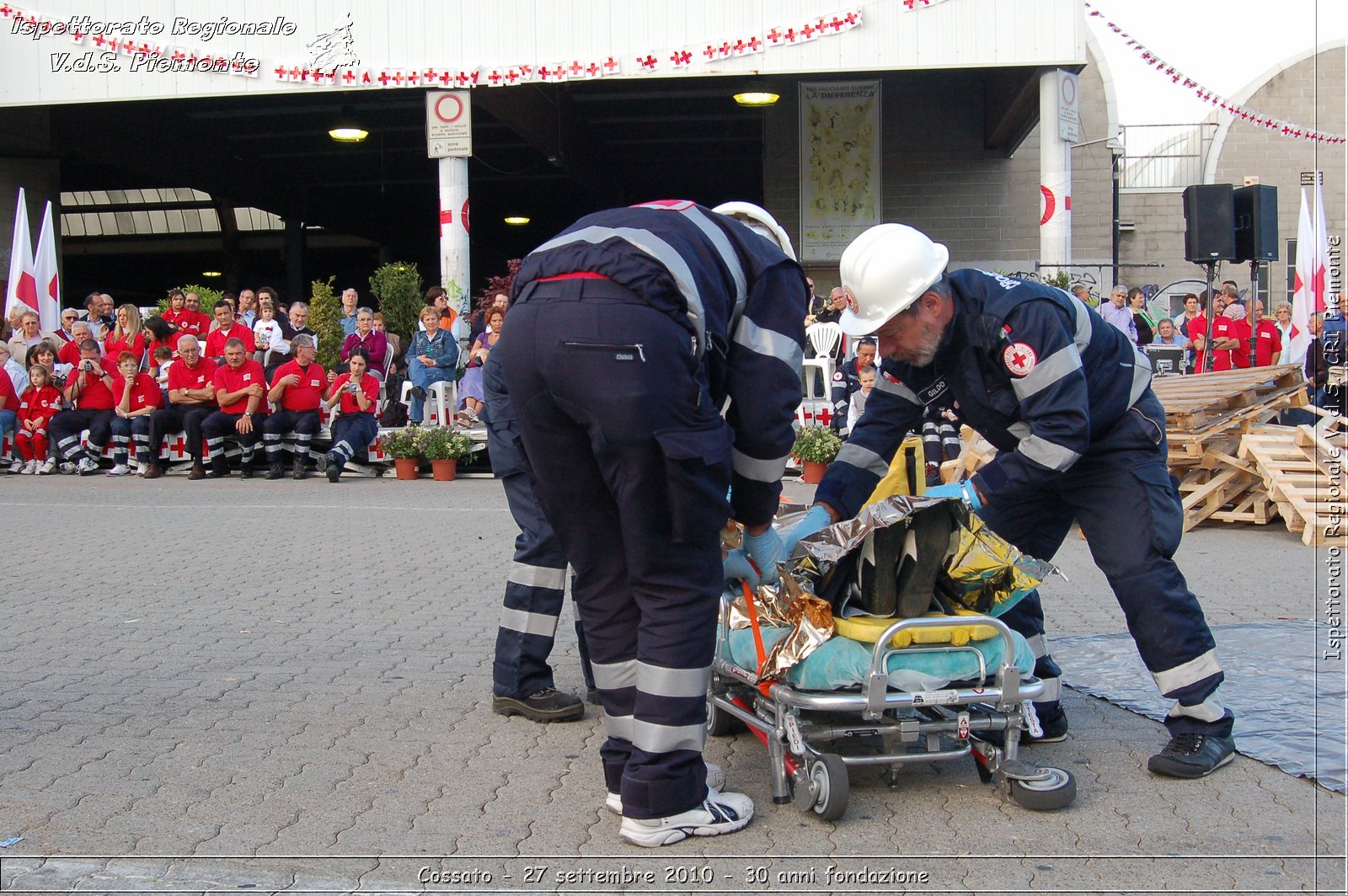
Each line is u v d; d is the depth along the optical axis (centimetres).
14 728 445
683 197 2720
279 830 351
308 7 1542
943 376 394
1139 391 400
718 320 325
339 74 1544
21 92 1574
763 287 337
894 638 360
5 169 2005
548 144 1945
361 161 2516
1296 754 407
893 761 361
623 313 312
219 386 1382
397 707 476
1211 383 1012
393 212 3033
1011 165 1973
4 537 921
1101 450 399
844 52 1473
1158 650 396
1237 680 498
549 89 1930
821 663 359
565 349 315
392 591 712
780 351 332
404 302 1628
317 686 506
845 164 1838
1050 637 581
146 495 1214
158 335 1442
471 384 1447
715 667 412
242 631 608
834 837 345
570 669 537
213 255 3262
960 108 1967
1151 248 2281
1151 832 348
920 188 1988
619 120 2166
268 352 1428
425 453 1373
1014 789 366
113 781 390
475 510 1094
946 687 369
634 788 339
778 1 1477
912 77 1945
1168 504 395
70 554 843
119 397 1420
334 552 853
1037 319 367
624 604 351
